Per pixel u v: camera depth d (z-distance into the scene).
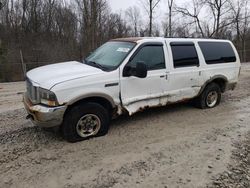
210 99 7.25
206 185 3.76
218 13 26.78
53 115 4.53
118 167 4.17
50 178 3.88
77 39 31.06
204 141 5.14
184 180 3.86
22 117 6.48
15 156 4.46
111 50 5.85
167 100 6.11
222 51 7.26
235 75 7.61
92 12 24.56
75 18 32.94
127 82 5.32
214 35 27.41
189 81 6.44
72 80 4.68
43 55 24.92
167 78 5.96
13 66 19.45
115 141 5.06
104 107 5.29
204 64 6.73
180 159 4.44
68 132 4.87
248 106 7.54
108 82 5.06
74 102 4.73
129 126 5.83
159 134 5.43
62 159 4.38
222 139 5.24
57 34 36.06
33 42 30.16
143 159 4.42
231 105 7.62
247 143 5.09
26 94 5.41
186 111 6.94
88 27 24.67
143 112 6.77
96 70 5.12
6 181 3.79
